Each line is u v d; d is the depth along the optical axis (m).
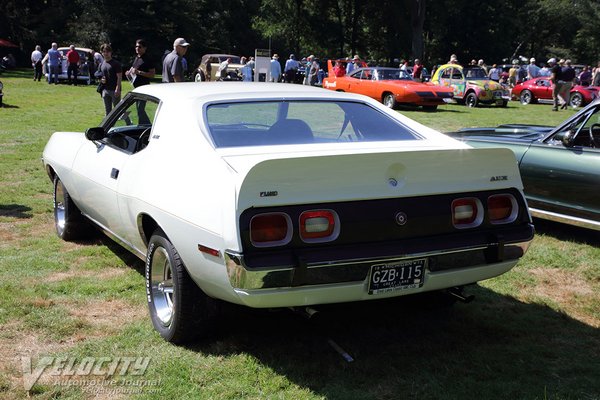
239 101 3.74
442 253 3.10
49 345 3.45
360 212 2.96
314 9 58.34
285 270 2.81
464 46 58.25
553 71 21.09
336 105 3.93
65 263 4.82
